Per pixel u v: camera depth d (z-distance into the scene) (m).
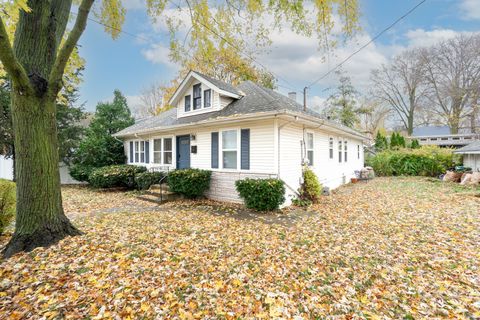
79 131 15.69
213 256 3.87
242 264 3.63
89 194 10.84
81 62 6.10
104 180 11.60
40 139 4.04
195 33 6.16
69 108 14.80
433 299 2.80
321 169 10.84
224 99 9.77
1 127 11.80
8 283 2.91
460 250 4.13
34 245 3.88
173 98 11.39
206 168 9.62
